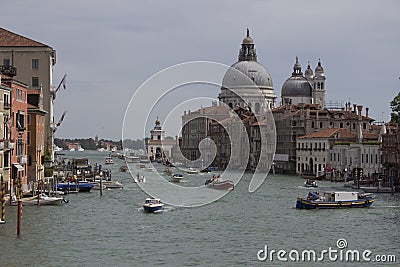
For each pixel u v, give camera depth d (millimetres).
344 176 153875
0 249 59312
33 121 105875
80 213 83062
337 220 80812
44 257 56469
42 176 112938
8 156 90688
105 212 85000
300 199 92562
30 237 64875
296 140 196250
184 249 60719
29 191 98438
